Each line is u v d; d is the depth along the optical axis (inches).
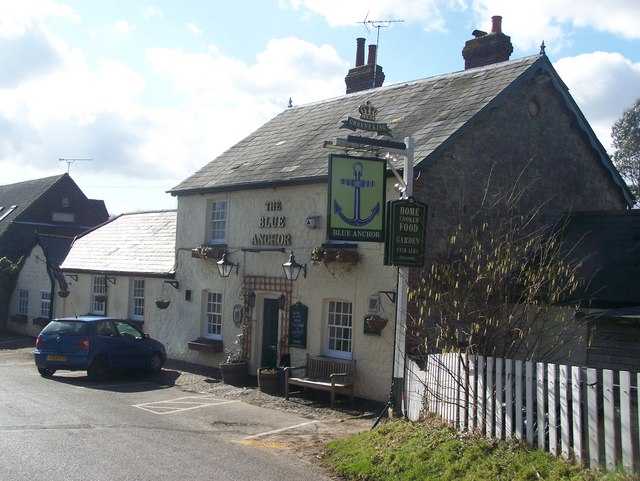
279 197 663.1
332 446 393.4
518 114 626.8
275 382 609.6
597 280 522.0
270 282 665.6
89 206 1606.8
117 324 698.2
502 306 360.8
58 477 316.5
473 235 462.6
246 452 388.2
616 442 269.4
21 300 1149.7
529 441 305.6
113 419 470.0
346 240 479.5
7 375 680.4
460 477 297.7
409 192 451.8
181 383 663.8
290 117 848.9
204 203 767.1
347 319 590.9
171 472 333.4
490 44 710.5
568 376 288.8
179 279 796.0
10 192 1700.3
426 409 396.8
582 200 695.1
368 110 494.3
